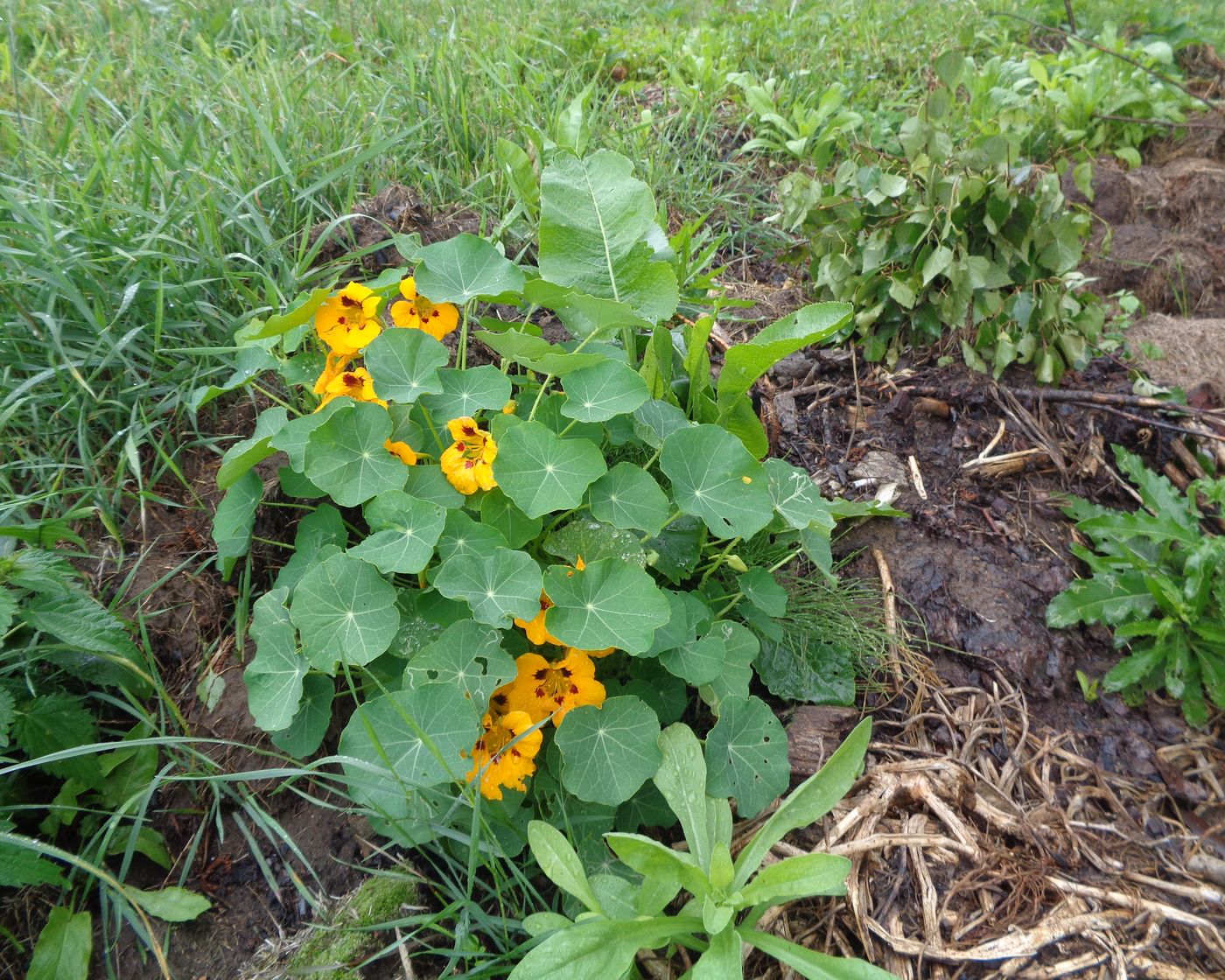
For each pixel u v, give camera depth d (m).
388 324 0.74
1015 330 0.92
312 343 0.70
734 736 0.58
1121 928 0.58
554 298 0.63
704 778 0.54
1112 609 0.76
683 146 1.16
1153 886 0.61
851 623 0.71
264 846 0.57
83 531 0.67
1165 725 0.73
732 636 0.62
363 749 0.53
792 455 0.86
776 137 1.19
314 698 0.58
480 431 0.59
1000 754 0.69
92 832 0.56
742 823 0.61
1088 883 0.61
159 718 0.60
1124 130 1.32
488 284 0.63
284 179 0.85
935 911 0.57
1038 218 0.89
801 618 0.70
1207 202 1.18
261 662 0.56
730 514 0.59
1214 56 1.54
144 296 0.74
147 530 0.68
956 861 0.60
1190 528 0.79
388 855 0.57
